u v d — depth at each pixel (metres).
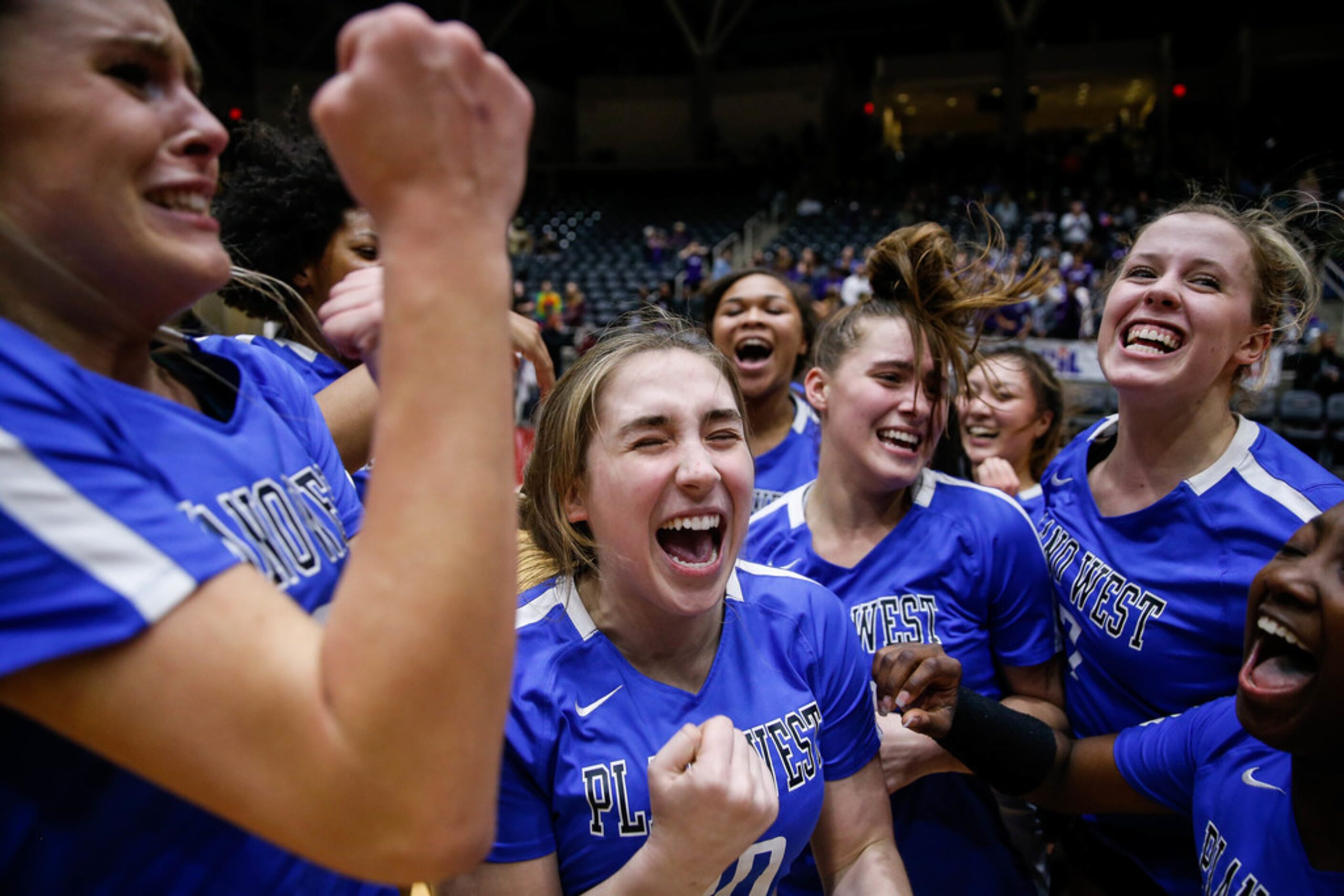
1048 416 3.06
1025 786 1.52
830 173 20.16
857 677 1.39
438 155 0.53
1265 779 1.20
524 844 1.13
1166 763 1.39
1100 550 1.82
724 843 0.96
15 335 0.59
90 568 0.53
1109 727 1.79
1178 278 1.67
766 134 21.53
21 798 0.65
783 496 2.16
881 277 1.93
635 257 17.14
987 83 21.11
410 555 0.53
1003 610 1.87
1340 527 1.01
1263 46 19.00
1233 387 1.81
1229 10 20.47
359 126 0.52
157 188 0.67
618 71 23.09
